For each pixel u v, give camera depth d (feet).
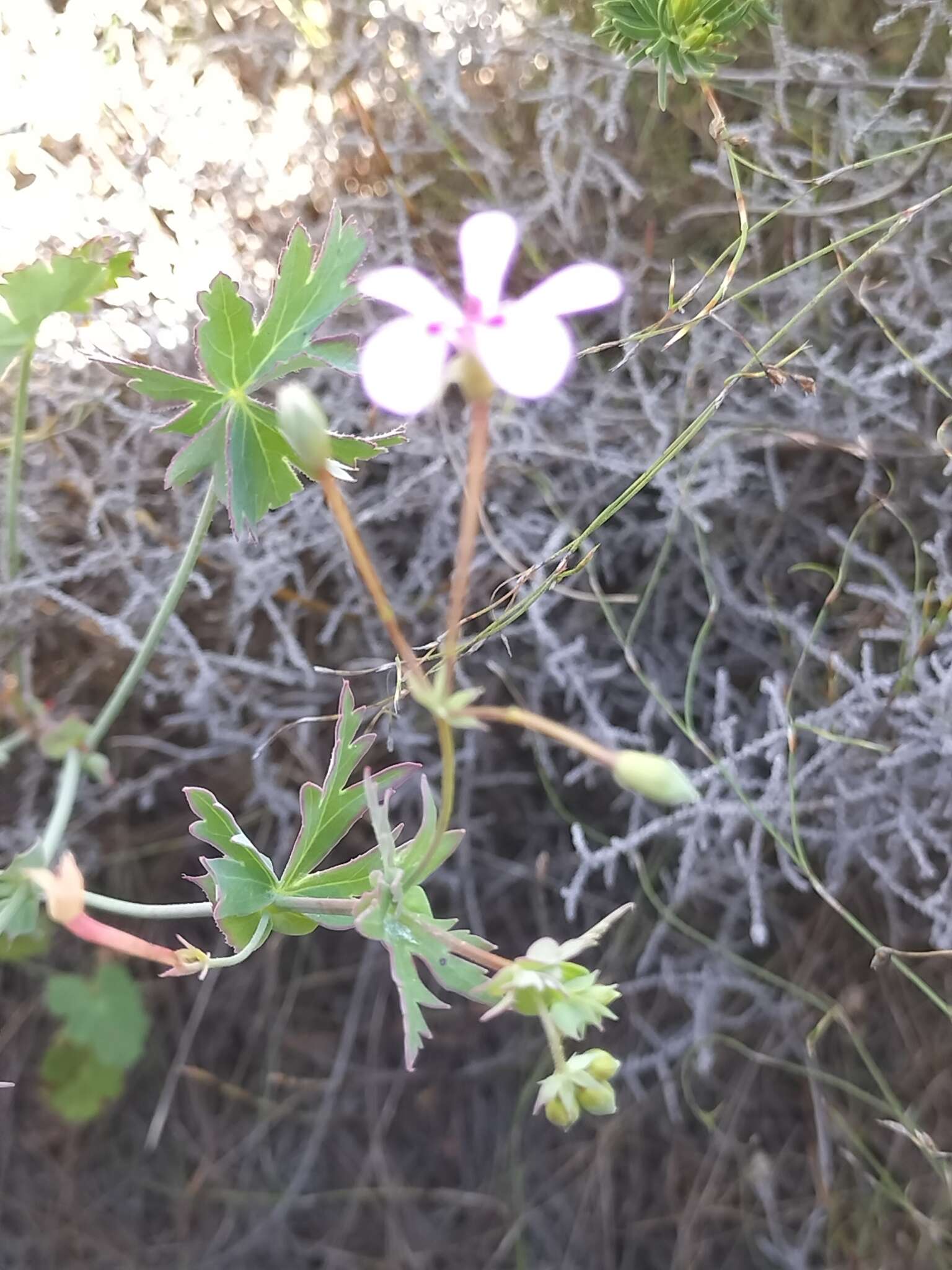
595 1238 1.12
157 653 0.93
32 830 0.95
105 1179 1.16
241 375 0.61
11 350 0.65
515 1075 1.15
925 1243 1.00
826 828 0.94
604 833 1.04
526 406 0.89
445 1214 1.15
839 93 0.86
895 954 0.81
